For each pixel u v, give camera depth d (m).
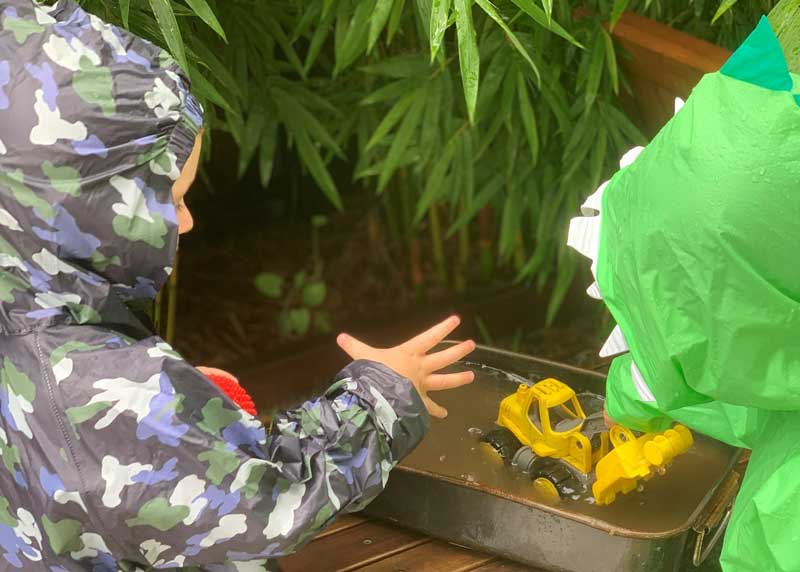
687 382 0.96
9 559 1.00
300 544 0.96
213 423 0.93
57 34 0.92
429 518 1.30
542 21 1.42
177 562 0.94
